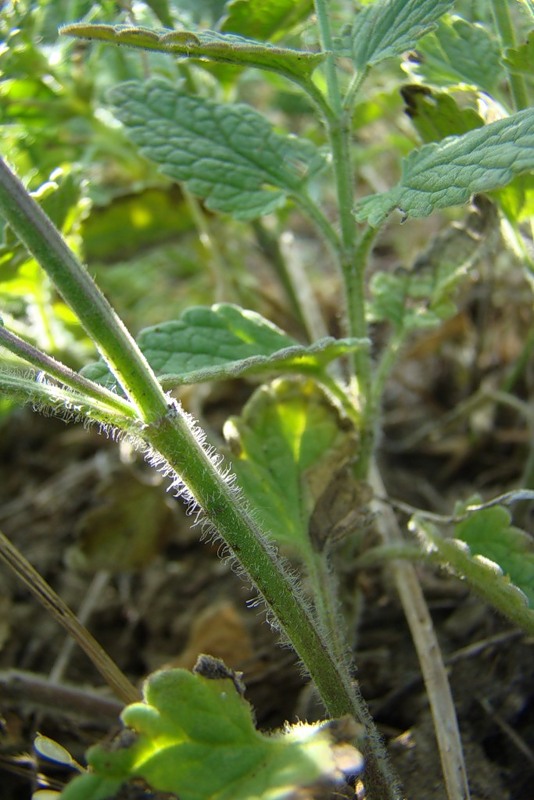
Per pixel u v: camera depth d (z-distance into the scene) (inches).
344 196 8.5
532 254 8.9
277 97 13.3
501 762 8.3
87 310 6.6
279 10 9.3
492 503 8.1
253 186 9.1
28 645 10.6
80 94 11.8
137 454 11.3
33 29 10.5
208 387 12.3
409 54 9.3
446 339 13.0
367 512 8.6
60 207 9.7
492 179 6.8
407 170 7.6
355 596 9.3
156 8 10.2
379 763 7.2
